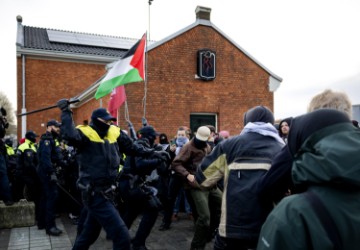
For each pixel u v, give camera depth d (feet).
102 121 11.09
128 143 12.40
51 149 17.70
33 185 19.31
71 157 20.13
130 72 18.38
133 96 34.81
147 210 13.35
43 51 56.44
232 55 40.78
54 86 58.23
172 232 17.46
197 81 38.63
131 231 17.72
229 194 8.20
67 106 10.69
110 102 22.13
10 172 23.97
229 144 8.71
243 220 7.81
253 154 8.09
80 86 59.88
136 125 34.73
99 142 10.93
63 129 10.34
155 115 35.99
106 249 14.66
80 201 18.97
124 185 13.09
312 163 3.82
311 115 4.26
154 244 15.35
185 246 15.06
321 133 4.03
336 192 3.74
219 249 8.85
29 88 56.65
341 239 3.55
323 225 3.61
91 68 60.90
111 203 10.93
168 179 18.97
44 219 18.06
